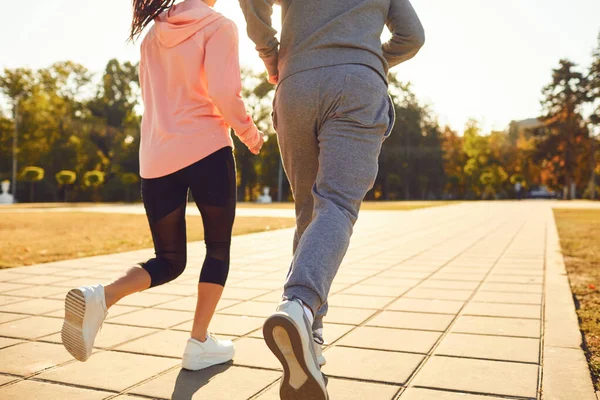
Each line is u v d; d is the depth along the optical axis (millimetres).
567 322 3496
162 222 2506
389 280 5223
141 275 2359
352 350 2861
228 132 2607
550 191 71500
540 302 4160
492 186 71250
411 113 68125
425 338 3105
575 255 7371
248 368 2549
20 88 50344
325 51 2098
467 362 2658
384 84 2156
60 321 3461
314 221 1925
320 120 2105
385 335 3168
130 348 2875
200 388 2281
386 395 2221
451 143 75750
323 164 2043
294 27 2186
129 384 2324
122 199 55406
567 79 61281
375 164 2105
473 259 6891
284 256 7172
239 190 60812
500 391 2268
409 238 9961
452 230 11953
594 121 56625
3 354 2748
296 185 2332
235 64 2434
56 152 52594
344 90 2029
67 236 10180
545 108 62906
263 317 3621
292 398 1663
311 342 1646
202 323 2547
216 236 2570
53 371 2488
